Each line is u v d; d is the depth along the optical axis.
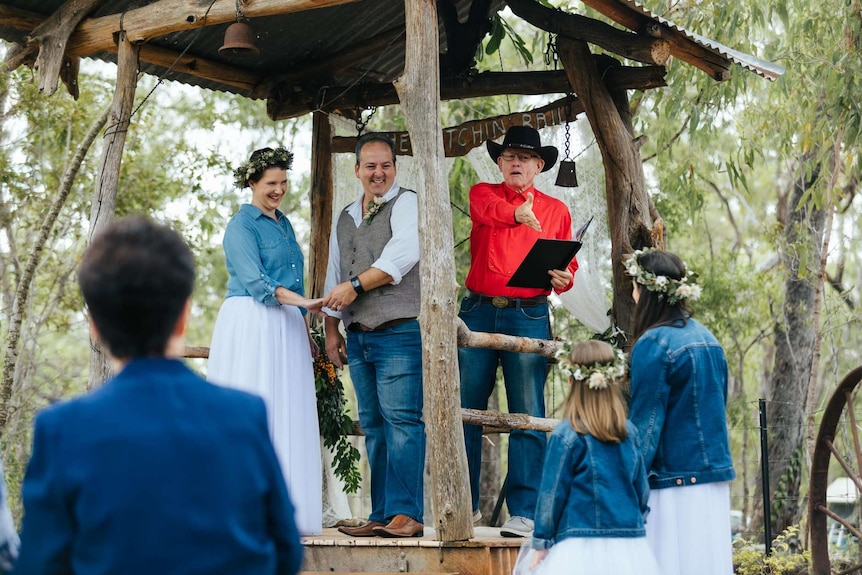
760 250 16.08
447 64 6.43
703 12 9.42
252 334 4.94
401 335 4.87
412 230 4.88
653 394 3.95
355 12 6.28
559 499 3.78
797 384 11.47
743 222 17.31
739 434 15.43
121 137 5.62
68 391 11.55
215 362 4.96
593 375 3.78
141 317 2.10
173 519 1.97
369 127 12.05
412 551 4.60
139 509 1.96
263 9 5.25
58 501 1.98
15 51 6.21
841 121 9.45
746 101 10.23
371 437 5.10
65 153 10.59
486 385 5.45
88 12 5.83
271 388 4.93
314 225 7.00
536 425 5.14
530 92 6.33
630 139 5.93
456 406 4.57
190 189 11.18
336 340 5.46
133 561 1.94
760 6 9.79
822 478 6.67
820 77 9.58
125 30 5.67
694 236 14.58
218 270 15.64
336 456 5.88
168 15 5.52
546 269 5.07
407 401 4.86
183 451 2.01
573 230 6.25
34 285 10.77
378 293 4.89
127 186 11.04
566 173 6.09
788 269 11.72
